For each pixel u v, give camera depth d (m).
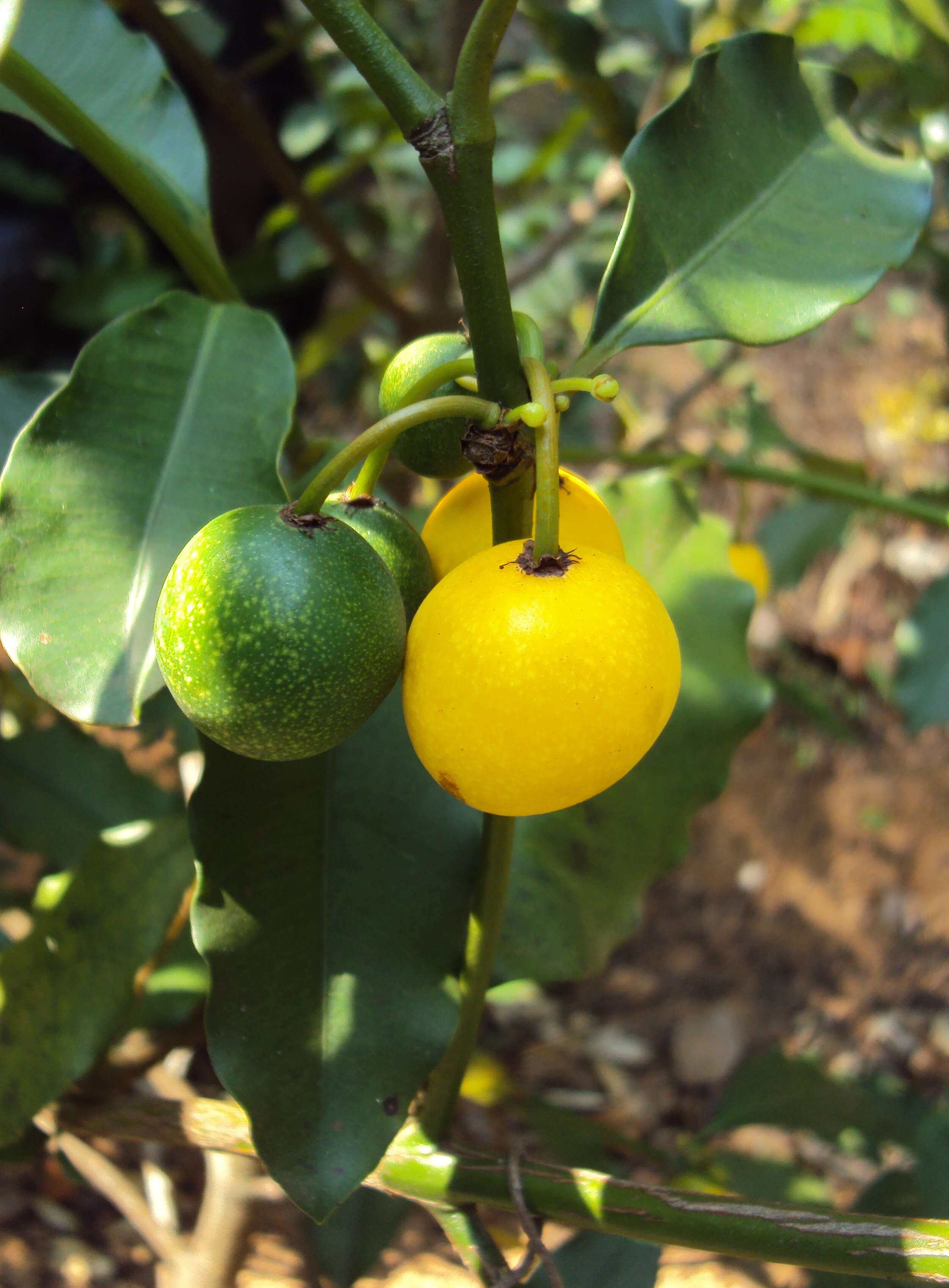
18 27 0.26
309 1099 0.19
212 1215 0.36
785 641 0.83
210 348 0.21
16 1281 0.49
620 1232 0.19
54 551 0.18
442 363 0.17
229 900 0.20
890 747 0.80
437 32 0.57
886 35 0.51
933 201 0.22
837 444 1.00
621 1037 0.67
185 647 0.15
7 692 0.46
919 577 0.87
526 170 0.62
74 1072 0.25
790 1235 0.18
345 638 0.14
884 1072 0.62
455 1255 0.50
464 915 0.21
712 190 0.22
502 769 0.14
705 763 0.27
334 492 0.19
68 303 0.59
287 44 0.42
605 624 0.14
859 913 0.73
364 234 0.72
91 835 0.39
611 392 0.15
